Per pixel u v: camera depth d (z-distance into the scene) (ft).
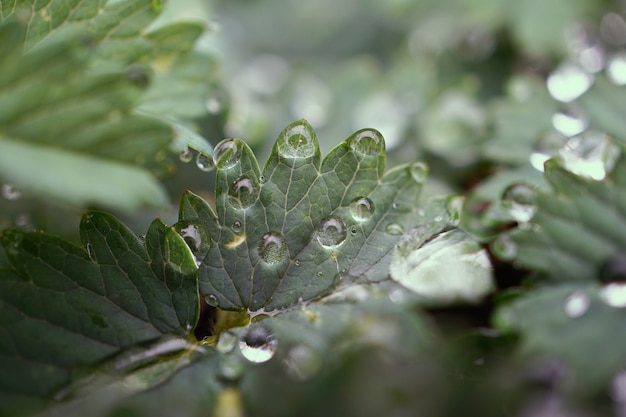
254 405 0.67
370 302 0.67
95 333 0.60
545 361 0.67
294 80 0.91
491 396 0.69
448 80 0.85
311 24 1.04
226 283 0.62
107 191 0.59
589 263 0.66
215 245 0.62
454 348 0.68
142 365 0.60
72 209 0.65
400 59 0.91
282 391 0.68
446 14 0.89
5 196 0.64
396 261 0.64
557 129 0.73
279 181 0.63
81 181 0.59
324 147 0.83
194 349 0.61
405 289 0.66
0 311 0.59
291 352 0.67
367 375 0.70
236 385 0.66
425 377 0.70
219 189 0.62
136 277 0.61
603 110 0.73
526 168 0.71
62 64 0.59
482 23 0.87
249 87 0.86
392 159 0.79
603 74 0.75
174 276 0.61
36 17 0.62
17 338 0.59
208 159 0.65
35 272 0.60
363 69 0.89
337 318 0.67
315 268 0.63
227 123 0.72
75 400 0.59
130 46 0.65
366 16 1.04
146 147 0.60
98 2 0.64
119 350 0.60
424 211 0.64
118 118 0.60
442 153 0.77
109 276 0.60
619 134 0.71
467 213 0.68
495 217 0.67
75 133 0.59
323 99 0.87
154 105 0.65
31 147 0.58
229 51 0.87
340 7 1.05
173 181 0.67
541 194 0.67
